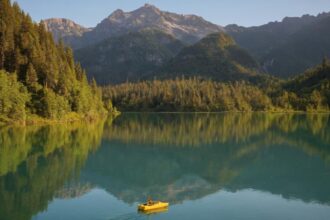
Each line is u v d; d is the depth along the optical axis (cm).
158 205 5112
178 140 11900
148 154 9394
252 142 11600
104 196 5734
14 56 17362
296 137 12838
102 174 7131
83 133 12838
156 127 15988
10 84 14188
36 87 16212
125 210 5081
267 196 5956
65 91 17325
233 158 9038
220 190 6256
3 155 8325
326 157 9225
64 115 16375
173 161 8600
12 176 6669
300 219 4962
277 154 9612
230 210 5222
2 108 13425
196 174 7406
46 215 4853
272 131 14675
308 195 6012
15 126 13412
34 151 8956
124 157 8900
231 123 18538
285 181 6912
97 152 9375
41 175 6819
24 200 5419
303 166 8212
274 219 4944
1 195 5616
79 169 7438
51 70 17350
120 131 14062
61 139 11038
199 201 5628
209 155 9394
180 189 6281
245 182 6819
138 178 6950
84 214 4900
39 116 15250
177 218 4853
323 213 5197
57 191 5922
